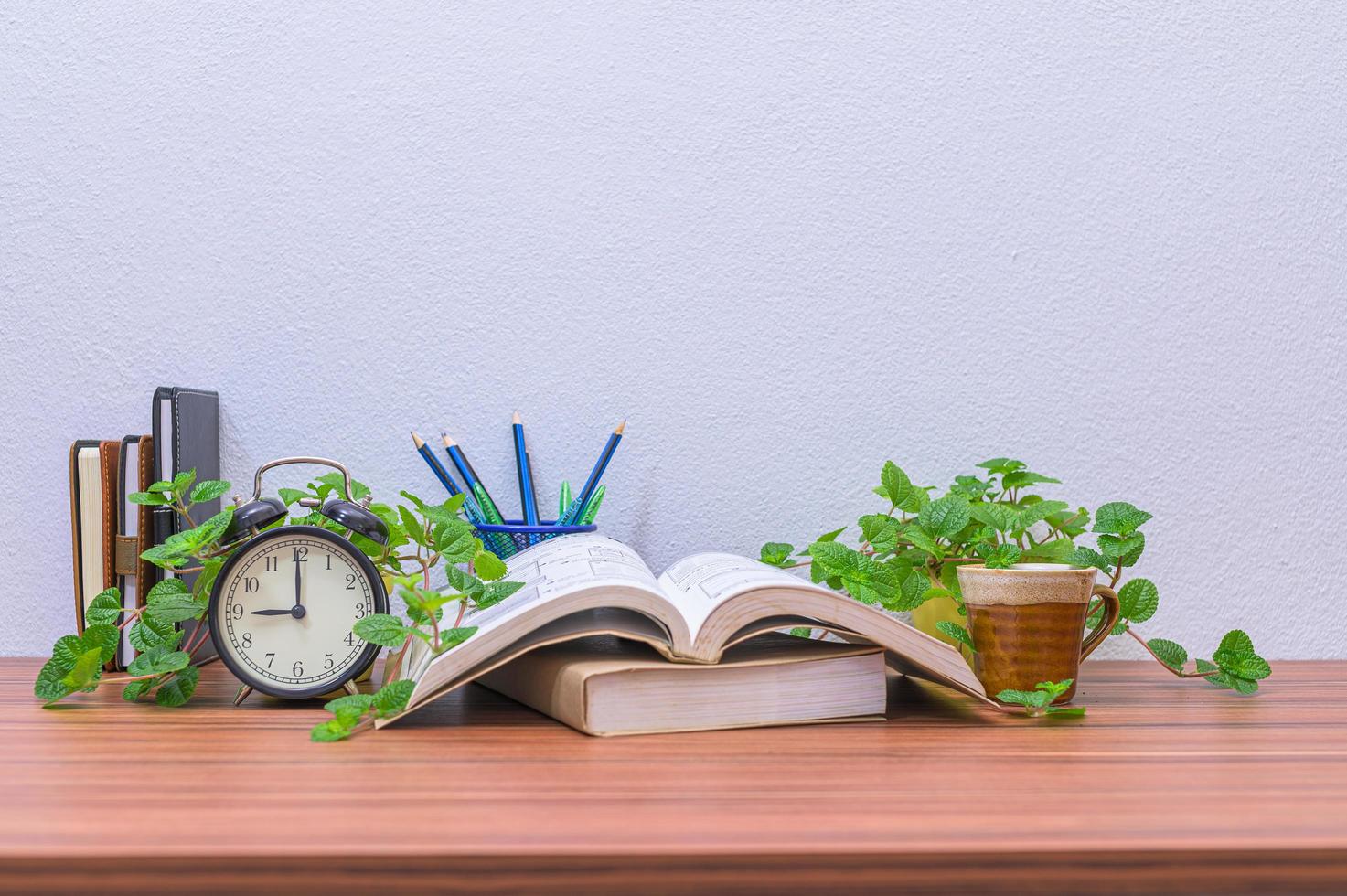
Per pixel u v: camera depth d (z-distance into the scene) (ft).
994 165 6.19
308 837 4.47
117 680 5.55
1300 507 6.20
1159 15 6.22
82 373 6.06
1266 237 6.21
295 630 5.33
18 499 6.04
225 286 6.07
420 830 4.50
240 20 6.10
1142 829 4.53
